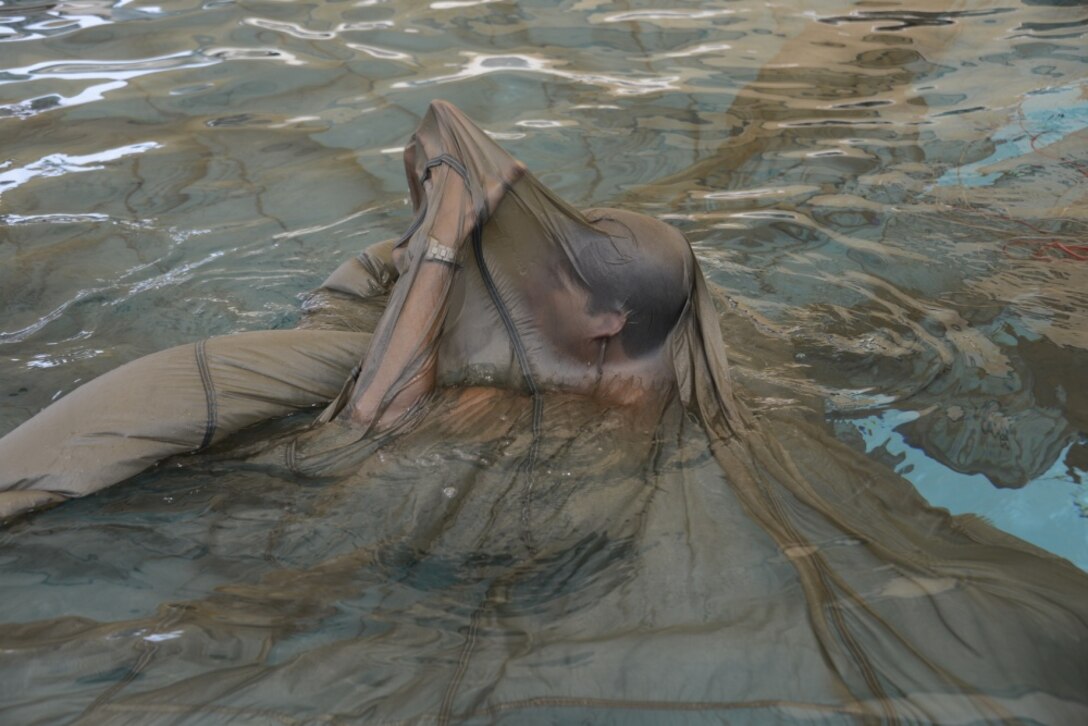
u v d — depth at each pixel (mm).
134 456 2818
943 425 3211
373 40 7242
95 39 7301
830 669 2176
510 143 5500
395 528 2648
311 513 2703
